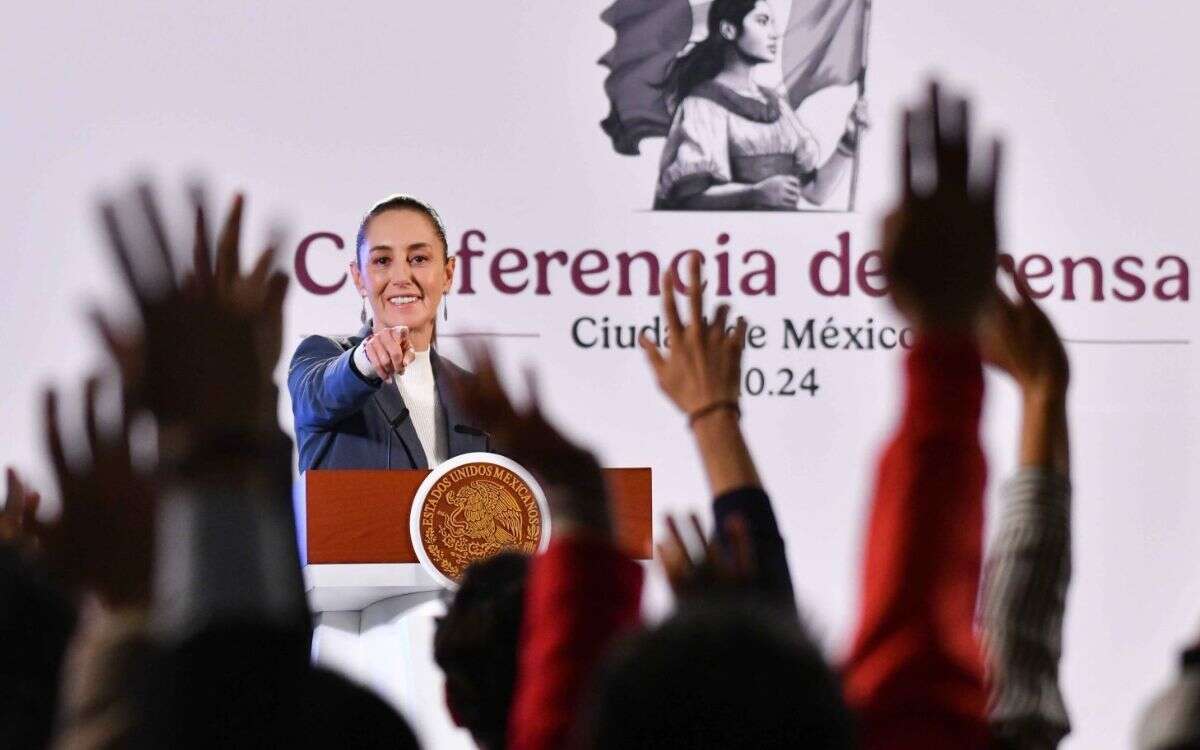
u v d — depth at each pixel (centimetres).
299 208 1958
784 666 331
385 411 1525
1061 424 462
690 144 2020
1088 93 2102
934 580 412
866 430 2031
